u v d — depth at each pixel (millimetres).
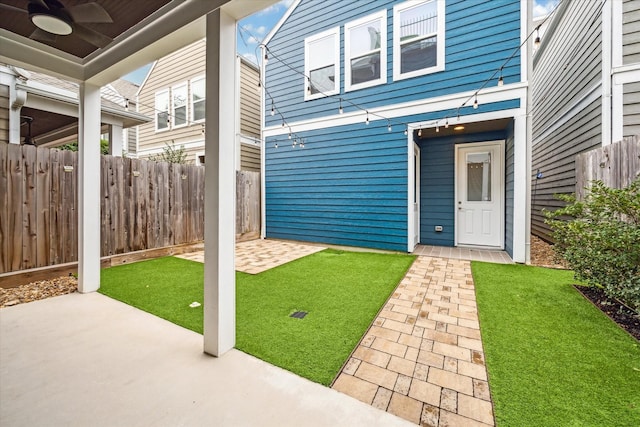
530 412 1465
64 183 3920
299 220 6824
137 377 1813
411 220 5449
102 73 3041
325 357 1990
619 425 1371
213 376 1815
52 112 5262
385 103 5652
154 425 1444
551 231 6352
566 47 5938
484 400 1561
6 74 4270
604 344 2098
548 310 2703
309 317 2611
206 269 2107
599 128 4438
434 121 5180
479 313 2660
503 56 4613
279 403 1573
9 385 1741
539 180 7590
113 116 6156
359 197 5992
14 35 2672
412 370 1834
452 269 4203
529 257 4469
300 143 6703
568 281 3566
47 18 2096
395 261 4750
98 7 2066
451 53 5016
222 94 2098
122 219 4641
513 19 4543
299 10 6590
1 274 3387
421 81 5281
